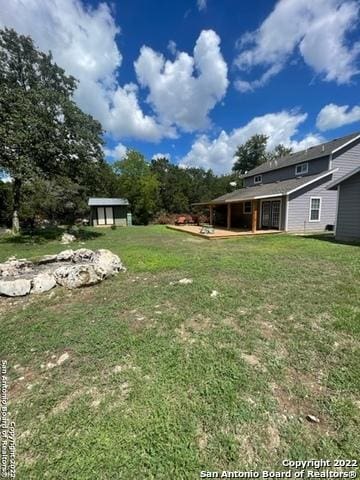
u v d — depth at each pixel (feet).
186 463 5.01
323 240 34.14
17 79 39.78
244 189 67.36
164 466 4.96
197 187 95.76
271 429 5.70
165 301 13.12
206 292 14.08
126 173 104.68
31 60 39.96
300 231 44.75
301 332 9.62
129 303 13.12
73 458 5.18
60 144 38.68
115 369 7.91
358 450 5.22
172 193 91.25
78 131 39.88
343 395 6.61
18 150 35.73
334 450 5.24
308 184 42.80
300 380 7.19
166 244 34.24
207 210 85.15
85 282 16.21
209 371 7.59
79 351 8.95
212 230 44.16
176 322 10.72
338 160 45.68
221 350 8.63
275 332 9.71
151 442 5.43
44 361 8.54
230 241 36.45
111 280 17.54
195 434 5.59
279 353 8.42
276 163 61.31
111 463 5.03
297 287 14.55
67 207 73.46
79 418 6.10
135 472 4.87
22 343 9.68
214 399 6.53
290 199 43.65
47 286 15.81
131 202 86.69
